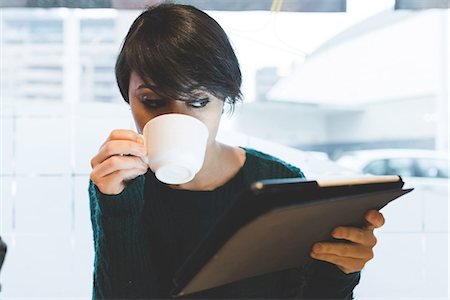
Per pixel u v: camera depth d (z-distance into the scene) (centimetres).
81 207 160
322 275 65
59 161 159
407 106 313
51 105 159
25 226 159
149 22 64
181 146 57
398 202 164
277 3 117
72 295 160
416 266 165
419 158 242
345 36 288
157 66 60
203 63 61
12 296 158
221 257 48
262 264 57
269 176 76
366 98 355
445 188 166
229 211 45
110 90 221
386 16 257
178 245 71
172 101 62
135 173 59
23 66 262
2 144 158
